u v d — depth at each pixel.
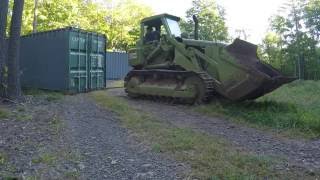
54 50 16.77
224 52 12.34
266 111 11.18
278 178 5.95
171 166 6.44
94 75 18.20
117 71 29.83
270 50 36.09
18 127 9.19
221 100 12.76
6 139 8.03
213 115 11.22
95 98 14.64
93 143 7.86
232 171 6.12
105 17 43.22
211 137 8.45
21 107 12.02
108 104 12.87
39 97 14.47
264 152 7.39
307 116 10.14
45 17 31.31
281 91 17.34
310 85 19.73
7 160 6.64
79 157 6.87
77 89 16.83
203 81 12.62
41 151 7.19
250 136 8.76
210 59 12.83
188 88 13.05
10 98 12.96
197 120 10.54
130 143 7.87
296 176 6.06
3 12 13.17
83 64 17.30
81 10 39.91
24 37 17.89
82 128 9.22
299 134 8.95
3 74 13.13
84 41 17.34
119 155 7.05
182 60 13.78
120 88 19.72
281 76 11.79
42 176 5.95
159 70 14.16
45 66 17.12
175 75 13.64
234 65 11.96
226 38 37.00
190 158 6.82
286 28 33.50
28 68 17.83
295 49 33.16
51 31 16.88
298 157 7.12
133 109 12.06
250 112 11.09
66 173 6.06
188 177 5.93
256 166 6.43
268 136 8.80
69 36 16.30
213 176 5.92
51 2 32.19
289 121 9.80
